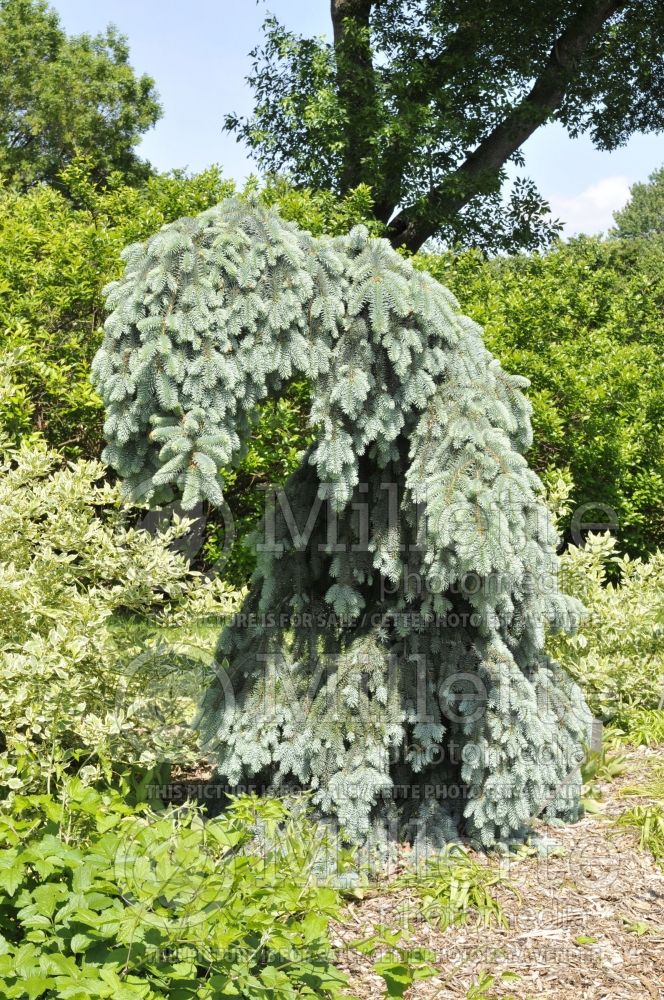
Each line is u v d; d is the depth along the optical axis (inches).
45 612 158.6
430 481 136.1
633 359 348.8
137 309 128.3
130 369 127.1
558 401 324.2
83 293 294.8
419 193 508.1
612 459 321.1
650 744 203.8
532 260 385.4
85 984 88.9
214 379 127.1
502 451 138.0
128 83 844.0
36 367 275.6
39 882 108.1
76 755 143.6
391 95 502.9
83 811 119.5
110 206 342.6
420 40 535.5
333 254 138.0
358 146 501.4
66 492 175.8
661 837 155.1
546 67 537.0
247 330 131.2
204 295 127.3
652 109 602.5
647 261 759.7
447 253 359.6
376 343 137.9
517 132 526.6
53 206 357.4
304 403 291.1
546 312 342.6
